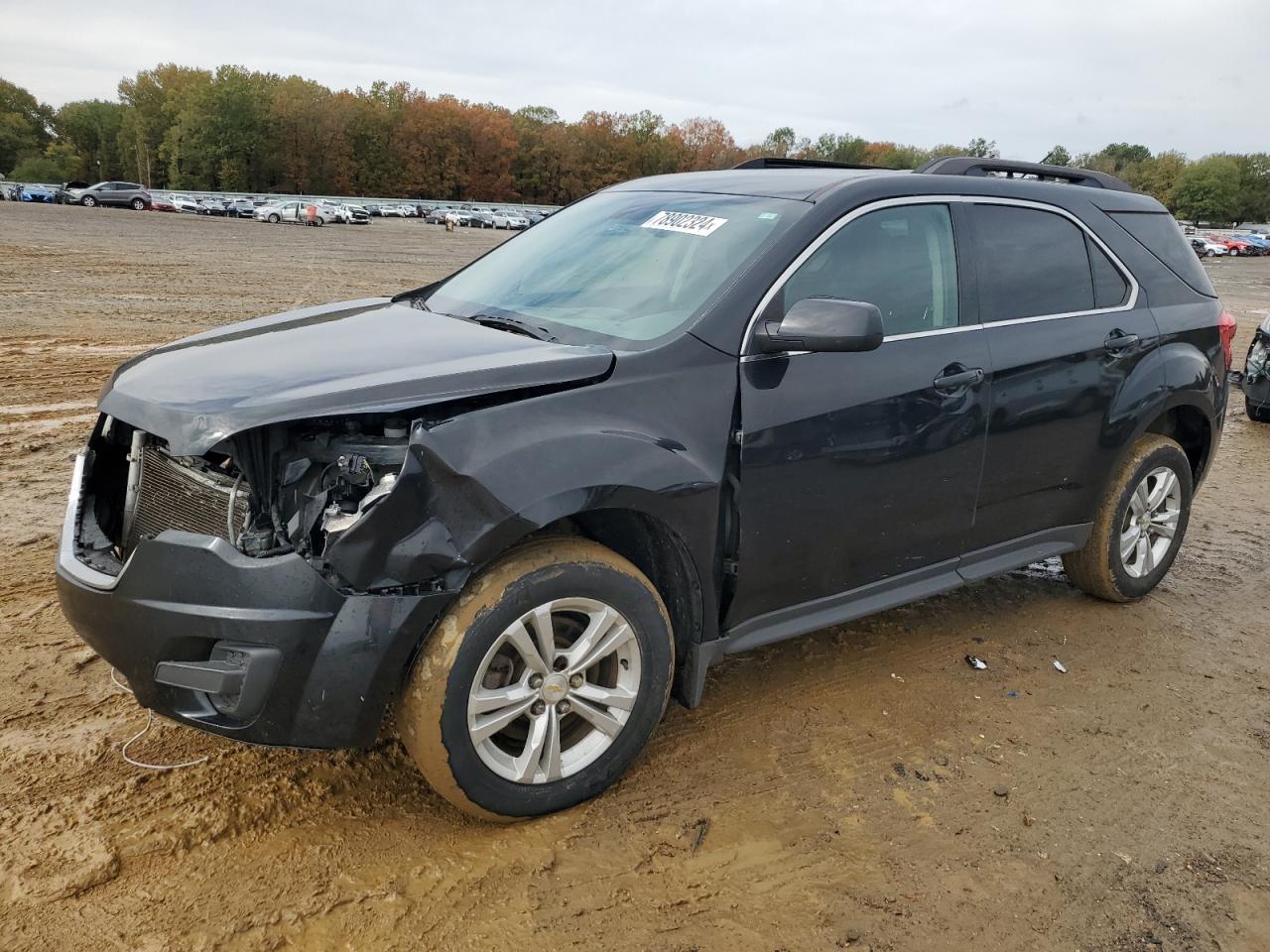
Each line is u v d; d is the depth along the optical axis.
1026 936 2.54
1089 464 4.22
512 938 2.43
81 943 2.33
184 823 2.78
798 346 3.02
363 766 3.09
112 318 12.98
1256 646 4.38
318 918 2.46
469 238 47.75
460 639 2.57
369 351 2.97
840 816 2.98
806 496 3.24
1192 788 3.24
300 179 112.88
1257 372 9.09
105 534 3.09
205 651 2.53
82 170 126.81
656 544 3.06
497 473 2.55
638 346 3.02
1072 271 4.14
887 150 136.25
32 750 3.10
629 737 2.97
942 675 3.94
